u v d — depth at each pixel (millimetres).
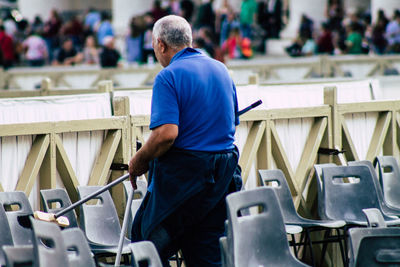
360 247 9062
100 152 13258
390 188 14758
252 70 31969
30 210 11156
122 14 52250
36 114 13289
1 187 12000
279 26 50969
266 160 14570
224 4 43375
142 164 10195
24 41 48281
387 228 9609
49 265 7879
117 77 31594
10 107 13031
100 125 12984
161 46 10523
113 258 13164
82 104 13805
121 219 13180
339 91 16641
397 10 42344
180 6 45344
